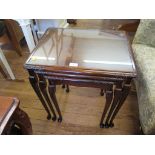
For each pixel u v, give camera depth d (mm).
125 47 1057
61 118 1270
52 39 1138
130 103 1410
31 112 1375
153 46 1310
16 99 628
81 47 1055
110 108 1095
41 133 1217
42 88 1020
